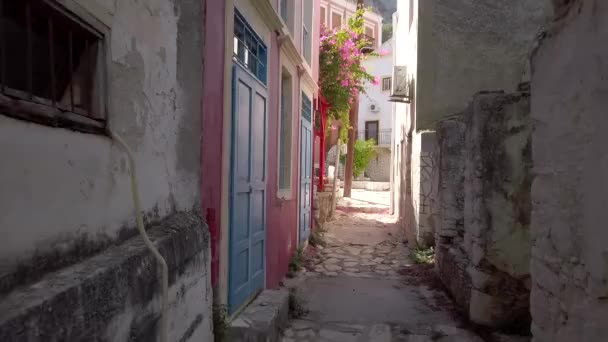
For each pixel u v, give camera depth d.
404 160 10.45
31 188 1.29
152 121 2.23
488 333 4.20
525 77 8.05
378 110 30.44
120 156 1.86
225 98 3.54
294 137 6.99
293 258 7.00
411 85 9.48
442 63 8.51
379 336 4.32
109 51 1.77
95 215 1.67
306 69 7.56
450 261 5.59
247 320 3.75
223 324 3.34
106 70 1.74
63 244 1.46
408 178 9.51
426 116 8.51
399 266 7.38
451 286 5.52
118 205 1.85
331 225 11.84
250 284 4.31
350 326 4.58
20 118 1.25
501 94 4.38
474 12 8.48
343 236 10.24
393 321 4.74
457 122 6.12
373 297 5.63
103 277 1.52
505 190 4.27
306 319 4.78
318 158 15.28
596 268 2.01
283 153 6.69
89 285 1.43
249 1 4.28
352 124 17.34
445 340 4.23
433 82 8.52
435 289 5.98
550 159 2.54
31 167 1.29
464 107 8.47
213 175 3.31
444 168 6.23
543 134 2.64
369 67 30.61
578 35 2.19
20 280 1.25
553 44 2.49
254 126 4.42
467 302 4.71
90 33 1.64
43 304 1.21
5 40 1.31
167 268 2.09
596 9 2.01
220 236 3.46
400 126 11.79
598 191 1.99
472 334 4.36
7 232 1.19
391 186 14.66
